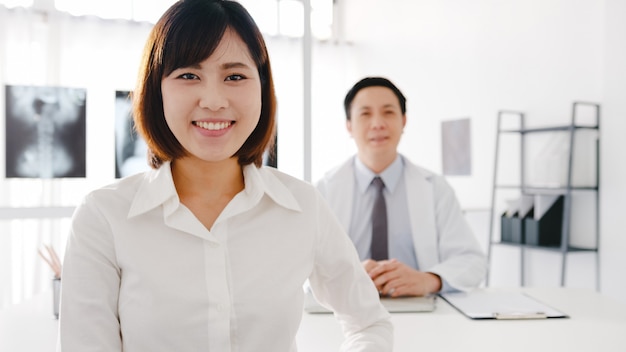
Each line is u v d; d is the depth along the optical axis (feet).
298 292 2.82
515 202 11.36
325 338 3.90
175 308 2.56
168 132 2.76
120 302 2.60
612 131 9.58
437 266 5.46
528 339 3.83
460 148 13.44
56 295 4.53
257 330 2.68
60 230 8.38
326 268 3.10
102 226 2.62
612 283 9.64
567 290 5.49
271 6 14.98
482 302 4.87
